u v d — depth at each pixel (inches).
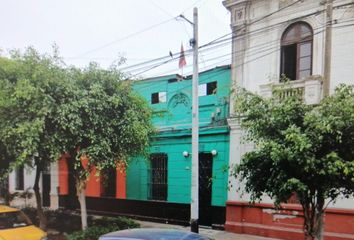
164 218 574.6
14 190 828.6
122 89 427.8
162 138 582.9
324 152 239.6
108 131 410.3
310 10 440.8
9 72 384.8
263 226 456.8
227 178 498.6
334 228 400.5
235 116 405.7
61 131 386.6
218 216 510.0
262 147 254.5
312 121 238.7
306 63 446.3
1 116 377.7
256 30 483.5
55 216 538.3
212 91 541.0
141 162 612.4
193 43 415.5
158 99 607.2
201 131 531.2
